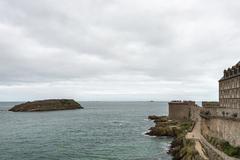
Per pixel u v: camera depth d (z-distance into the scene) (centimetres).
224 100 8481
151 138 9794
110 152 7594
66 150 7919
